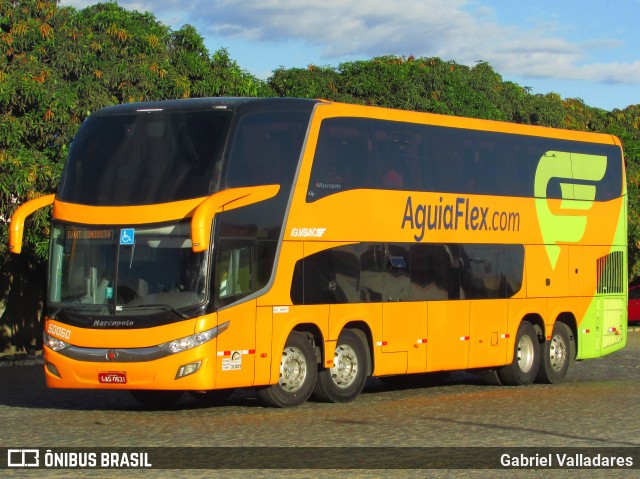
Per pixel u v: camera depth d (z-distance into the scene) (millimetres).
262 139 18938
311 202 19641
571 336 25812
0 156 27547
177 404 20578
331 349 20000
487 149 23531
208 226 17578
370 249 20766
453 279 22516
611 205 26906
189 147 18453
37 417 18234
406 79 41500
